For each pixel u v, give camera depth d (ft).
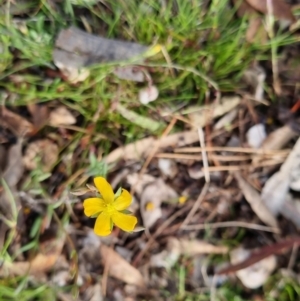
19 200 0.38
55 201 0.39
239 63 0.40
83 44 0.38
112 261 0.40
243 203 0.41
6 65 0.38
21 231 0.39
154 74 0.40
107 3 0.39
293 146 0.40
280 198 0.40
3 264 0.38
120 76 0.39
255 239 0.41
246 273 0.40
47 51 0.38
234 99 0.41
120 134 0.41
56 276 0.39
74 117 0.40
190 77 0.40
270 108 0.41
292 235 0.40
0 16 0.38
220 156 0.41
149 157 0.41
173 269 0.41
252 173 0.41
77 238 0.40
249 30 0.39
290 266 0.40
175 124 0.41
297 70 0.40
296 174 0.40
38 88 0.40
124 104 0.40
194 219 0.41
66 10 0.39
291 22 0.39
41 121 0.39
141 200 0.41
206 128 0.41
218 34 0.39
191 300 0.41
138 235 0.41
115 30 0.39
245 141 0.41
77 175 0.40
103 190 0.33
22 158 0.39
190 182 0.41
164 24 0.39
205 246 0.41
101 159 0.40
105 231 0.33
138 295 0.41
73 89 0.39
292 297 0.39
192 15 0.38
